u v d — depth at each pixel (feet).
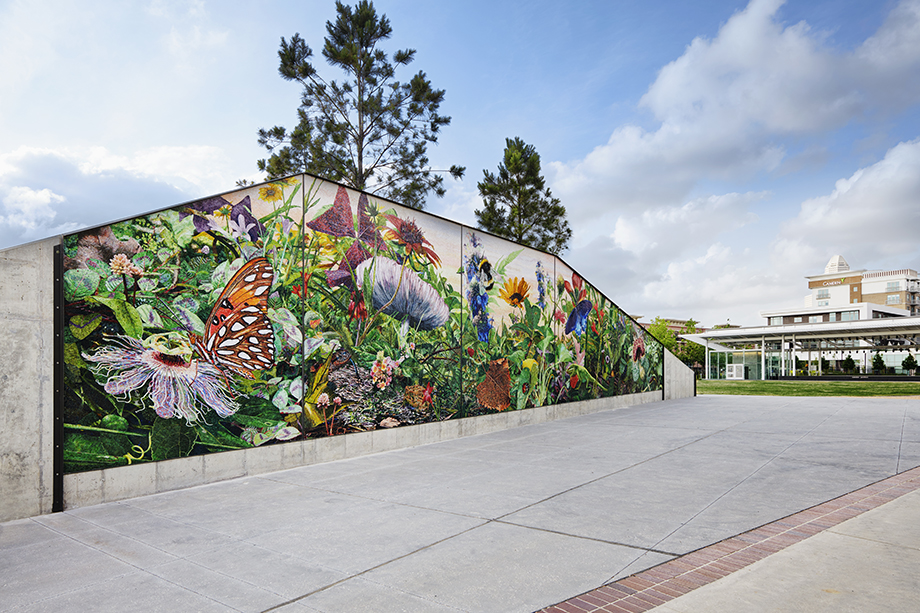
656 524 16.80
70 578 13.28
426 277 35.53
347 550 15.05
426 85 76.59
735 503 18.90
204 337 24.04
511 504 19.54
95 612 11.44
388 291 32.94
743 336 155.94
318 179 29.40
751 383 109.91
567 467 25.96
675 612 10.78
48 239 19.54
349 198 30.99
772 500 19.15
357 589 12.41
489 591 12.18
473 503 19.79
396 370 33.12
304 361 28.07
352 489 22.39
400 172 77.46
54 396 19.42
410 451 31.83
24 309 18.81
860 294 350.23
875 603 10.80
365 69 75.05
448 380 36.68
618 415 47.98
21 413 18.61
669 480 22.65
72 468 19.76
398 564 13.93
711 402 59.00
